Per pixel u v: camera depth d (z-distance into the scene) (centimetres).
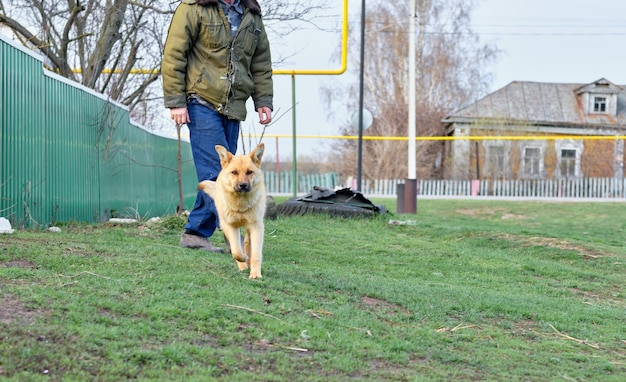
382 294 538
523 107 3997
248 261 586
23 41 1120
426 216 1518
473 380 370
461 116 3812
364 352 391
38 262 500
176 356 342
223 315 421
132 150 1150
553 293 663
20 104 713
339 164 3553
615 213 1862
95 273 483
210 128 630
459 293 587
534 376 386
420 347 419
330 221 1086
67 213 841
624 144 3572
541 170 3456
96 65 1105
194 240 661
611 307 623
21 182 717
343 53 1484
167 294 444
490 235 1018
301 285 528
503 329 498
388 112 3925
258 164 552
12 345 324
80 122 889
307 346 389
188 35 617
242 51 634
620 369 418
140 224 853
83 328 358
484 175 3388
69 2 1131
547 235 1053
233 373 335
